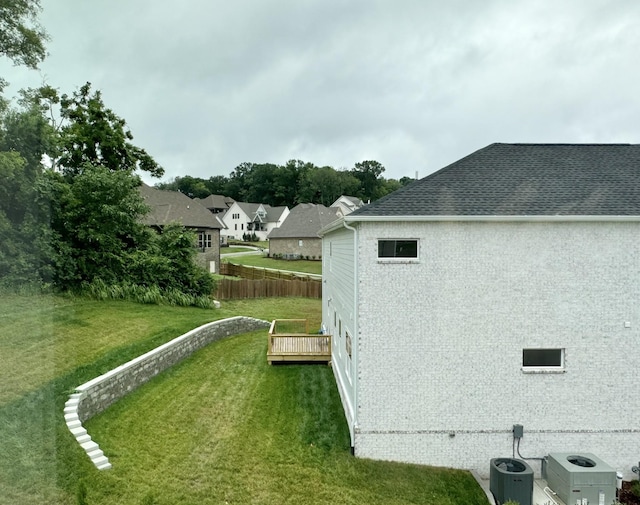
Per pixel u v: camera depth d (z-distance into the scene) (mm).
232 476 7617
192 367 13633
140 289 19359
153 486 7020
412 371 8875
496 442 8914
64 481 6586
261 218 81938
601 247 8836
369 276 8836
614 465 8906
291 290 31469
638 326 8852
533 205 8922
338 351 12594
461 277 8836
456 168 10164
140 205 20281
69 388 9344
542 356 9078
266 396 11461
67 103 24906
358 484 7859
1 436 5355
